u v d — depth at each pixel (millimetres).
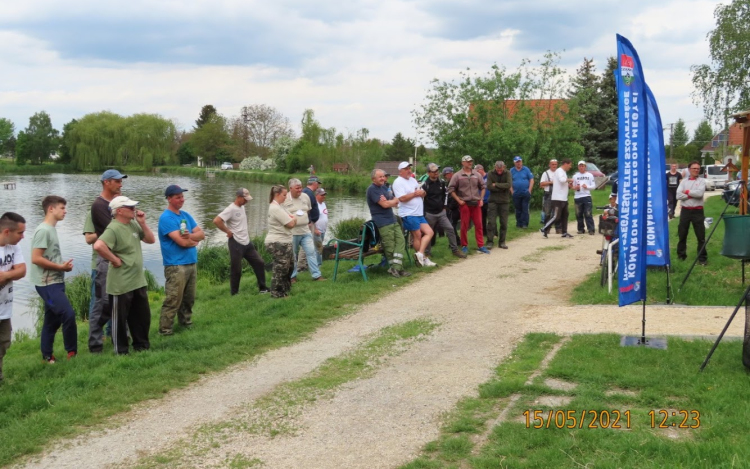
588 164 37031
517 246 14727
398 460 4715
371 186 11469
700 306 8633
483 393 5824
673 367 6207
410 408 5672
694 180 11555
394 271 11383
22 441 5242
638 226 7043
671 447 4465
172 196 8445
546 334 7543
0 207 38156
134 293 7605
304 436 5230
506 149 23562
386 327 8414
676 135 87375
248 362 7332
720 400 5281
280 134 96312
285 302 9812
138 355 7426
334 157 71688
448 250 13992
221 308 10000
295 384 6473
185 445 5156
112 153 92125
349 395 6082
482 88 24641
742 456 4246
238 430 5410
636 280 7039
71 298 13289
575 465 4344
